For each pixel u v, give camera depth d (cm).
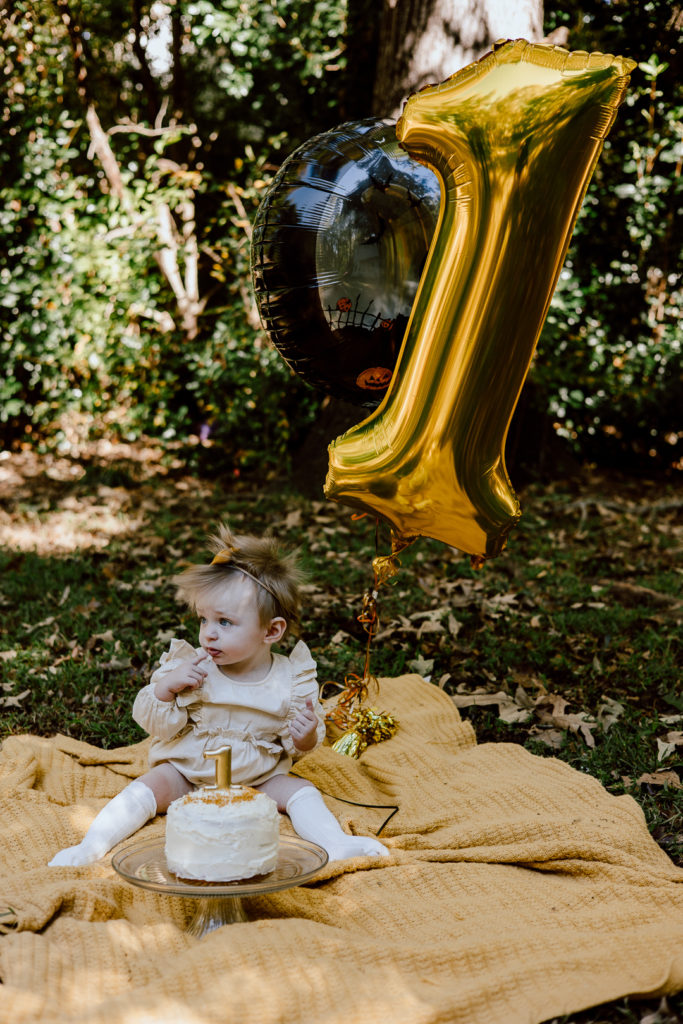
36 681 401
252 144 1105
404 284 280
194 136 1039
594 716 381
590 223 938
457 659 443
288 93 975
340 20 880
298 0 878
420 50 673
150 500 778
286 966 189
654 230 919
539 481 848
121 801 254
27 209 877
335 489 267
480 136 234
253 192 907
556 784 286
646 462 970
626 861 244
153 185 927
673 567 620
